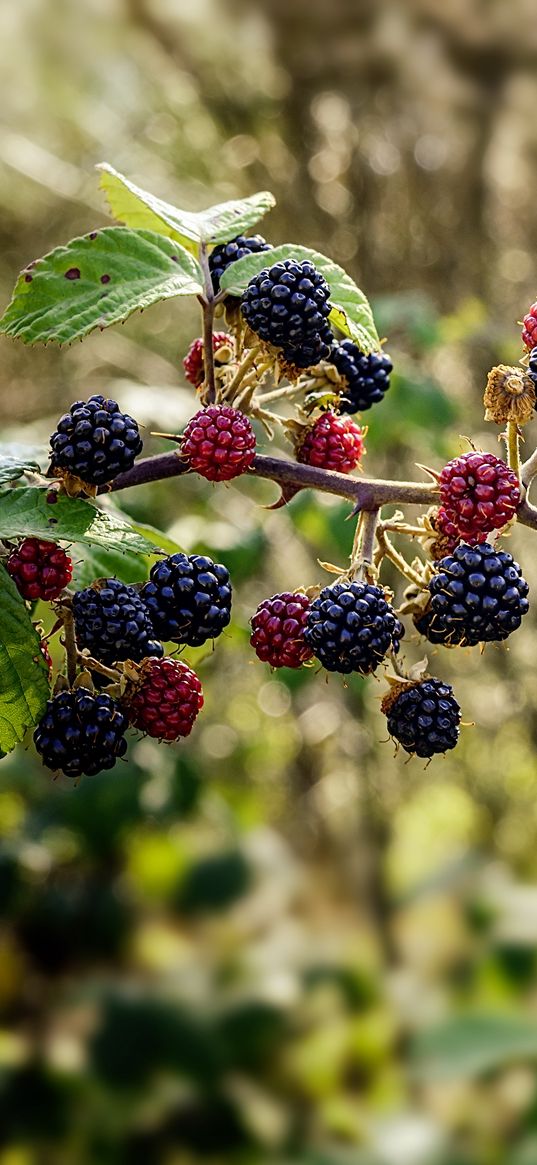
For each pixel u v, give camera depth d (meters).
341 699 6.62
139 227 2.04
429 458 6.16
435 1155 3.85
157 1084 4.19
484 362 6.00
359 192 6.78
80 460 1.68
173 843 5.16
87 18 6.41
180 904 4.94
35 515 1.66
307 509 3.97
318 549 6.04
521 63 6.17
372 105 6.63
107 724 1.70
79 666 1.79
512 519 1.74
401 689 1.84
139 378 6.91
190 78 6.73
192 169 6.98
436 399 4.07
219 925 4.87
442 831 6.89
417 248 6.84
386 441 4.04
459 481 1.73
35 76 6.79
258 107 6.77
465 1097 4.06
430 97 6.48
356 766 6.86
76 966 4.61
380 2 5.94
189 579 1.73
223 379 1.96
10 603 1.68
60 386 6.86
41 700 1.69
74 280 1.78
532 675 6.70
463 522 1.75
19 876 4.39
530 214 6.75
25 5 6.36
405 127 6.66
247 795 6.72
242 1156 3.98
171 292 1.79
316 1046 4.28
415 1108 4.12
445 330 4.55
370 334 1.89
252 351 1.82
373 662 1.76
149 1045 4.27
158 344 7.12
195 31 6.44
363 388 2.03
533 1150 3.79
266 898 5.05
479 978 4.52
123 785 4.23
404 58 6.29
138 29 6.47
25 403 6.86
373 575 1.78
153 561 2.27
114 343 7.01
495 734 6.93
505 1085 4.03
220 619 1.76
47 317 1.75
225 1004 4.46
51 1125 4.02
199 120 6.86
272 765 7.40
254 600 6.39
